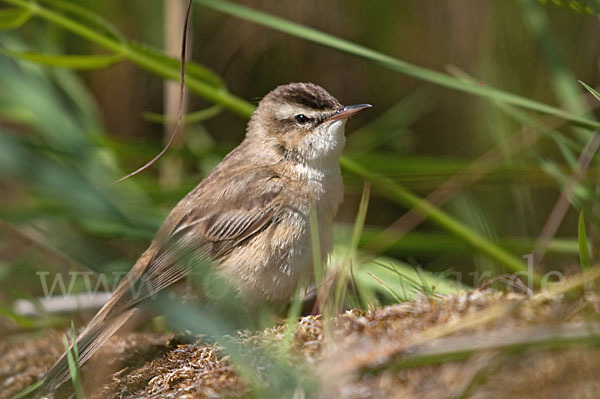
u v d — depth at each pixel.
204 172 12.72
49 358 9.24
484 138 13.12
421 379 5.90
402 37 14.02
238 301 9.11
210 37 14.45
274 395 5.94
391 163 11.71
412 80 14.24
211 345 7.71
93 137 12.30
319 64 14.41
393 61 9.10
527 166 11.37
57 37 13.72
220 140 14.94
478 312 6.46
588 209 8.16
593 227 8.00
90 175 11.39
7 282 12.59
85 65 10.71
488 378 5.71
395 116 13.98
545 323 5.96
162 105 14.91
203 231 9.36
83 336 8.62
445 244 11.70
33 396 8.18
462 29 13.42
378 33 14.12
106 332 8.67
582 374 5.56
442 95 14.01
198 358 7.50
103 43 10.58
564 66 10.30
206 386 6.78
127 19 14.30
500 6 11.93
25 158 8.66
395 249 11.84
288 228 9.10
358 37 14.17
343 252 10.94
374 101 14.52
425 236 11.70
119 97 14.80
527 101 8.75
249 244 9.12
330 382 5.83
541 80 11.55
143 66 10.71
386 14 13.99
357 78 14.44
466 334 5.98
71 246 11.82
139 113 14.89
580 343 5.33
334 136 9.42
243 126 14.95
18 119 13.17
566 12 11.44
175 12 13.24
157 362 7.87
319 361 6.50
